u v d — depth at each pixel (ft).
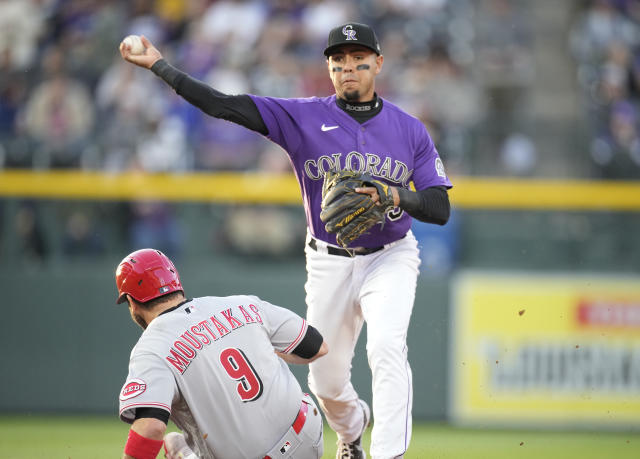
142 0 147.33
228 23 144.56
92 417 109.29
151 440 37.24
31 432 95.71
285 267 112.06
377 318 46.42
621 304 107.34
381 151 46.96
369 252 48.49
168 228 112.98
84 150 117.29
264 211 112.68
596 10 150.20
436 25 148.05
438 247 111.86
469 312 108.47
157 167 116.88
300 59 141.79
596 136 125.18
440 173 47.14
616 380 106.52
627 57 144.97
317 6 147.74
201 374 39.29
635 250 110.52
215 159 116.78
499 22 149.48
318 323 49.65
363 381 105.40
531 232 111.45
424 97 132.87
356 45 46.32
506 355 107.65
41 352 110.83
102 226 112.78
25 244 112.27
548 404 106.73
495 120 123.34
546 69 147.54
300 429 41.11
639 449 88.84
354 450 54.03
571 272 109.50
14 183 112.68
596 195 110.52
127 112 126.62
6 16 140.36
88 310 110.83
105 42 139.54
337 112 47.37
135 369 38.55
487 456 80.53
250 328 40.93
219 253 112.57
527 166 120.06
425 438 94.07
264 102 46.98
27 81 132.87
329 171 46.24
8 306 111.24
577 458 80.89
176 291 41.47
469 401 107.55
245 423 39.75
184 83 45.93
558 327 107.55
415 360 108.17
